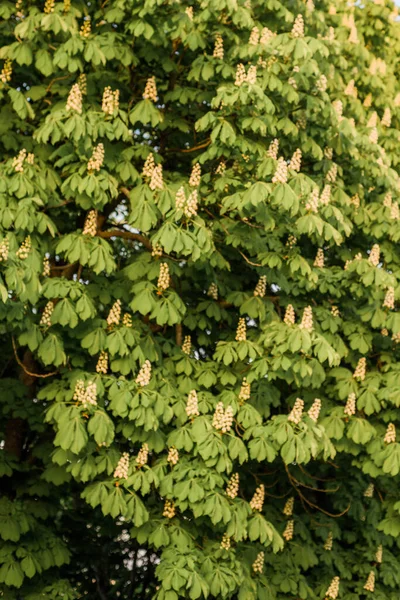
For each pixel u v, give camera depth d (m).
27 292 7.77
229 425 8.66
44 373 10.70
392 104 13.17
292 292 10.46
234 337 10.31
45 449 9.82
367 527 11.85
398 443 9.86
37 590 9.78
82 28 9.00
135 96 10.31
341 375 10.28
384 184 11.45
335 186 10.85
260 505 9.30
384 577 11.51
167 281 8.90
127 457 8.56
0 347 10.81
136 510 8.49
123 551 12.52
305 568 10.73
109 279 10.52
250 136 9.49
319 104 9.76
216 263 9.59
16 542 9.46
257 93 8.65
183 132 10.87
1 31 9.46
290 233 10.02
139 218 8.48
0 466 9.66
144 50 9.62
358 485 11.64
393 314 10.21
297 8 10.69
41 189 8.66
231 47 9.83
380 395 10.02
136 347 8.84
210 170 10.05
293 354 9.07
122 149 9.37
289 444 8.65
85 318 8.46
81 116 8.38
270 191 8.43
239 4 9.84
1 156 9.77
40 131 8.33
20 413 9.73
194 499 8.43
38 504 9.89
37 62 8.95
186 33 9.40
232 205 8.88
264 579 10.08
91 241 8.66
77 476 9.28
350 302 10.87
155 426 8.39
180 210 8.37
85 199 8.75
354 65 12.80
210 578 8.70
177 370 9.61
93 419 8.18
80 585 12.27
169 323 8.79
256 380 9.94
